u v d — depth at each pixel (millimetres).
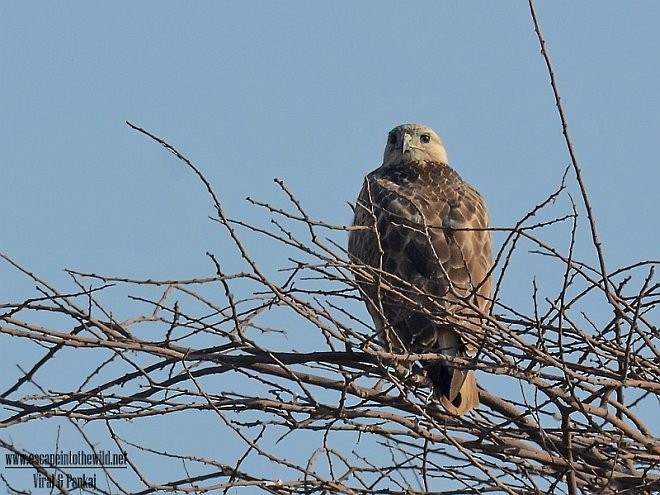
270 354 10562
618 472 11219
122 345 10438
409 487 10633
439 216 14070
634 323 10078
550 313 10555
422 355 10477
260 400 10711
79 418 10297
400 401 11203
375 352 10250
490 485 10586
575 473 10656
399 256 13633
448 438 9906
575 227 9891
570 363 10562
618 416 11336
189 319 10516
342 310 10609
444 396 11273
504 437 11398
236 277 9656
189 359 10898
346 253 10773
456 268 13414
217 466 10539
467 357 11133
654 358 11203
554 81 9516
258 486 10023
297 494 10172
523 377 10289
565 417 10711
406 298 10289
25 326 10195
